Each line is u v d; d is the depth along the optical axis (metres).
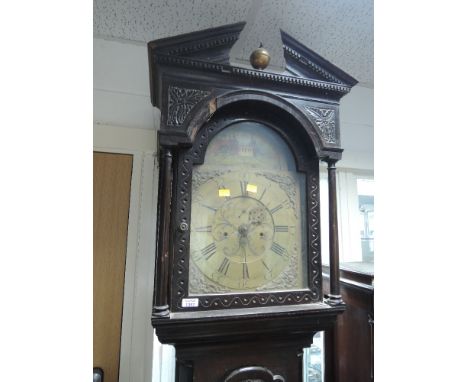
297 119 0.70
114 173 1.00
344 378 1.01
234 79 0.67
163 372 0.97
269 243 0.69
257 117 0.72
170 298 0.61
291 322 0.66
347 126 1.33
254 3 0.92
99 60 1.03
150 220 1.01
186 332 0.60
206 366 0.65
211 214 0.66
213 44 0.67
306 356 1.17
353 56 1.20
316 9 0.95
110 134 1.01
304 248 0.71
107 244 0.97
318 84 0.72
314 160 0.74
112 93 1.03
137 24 0.99
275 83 0.69
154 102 0.73
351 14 0.98
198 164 0.66
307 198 0.73
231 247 0.67
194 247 0.64
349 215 1.28
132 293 0.96
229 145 0.70
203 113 0.64
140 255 0.99
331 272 0.70
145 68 1.06
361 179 1.35
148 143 1.04
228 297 0.64
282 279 0.69
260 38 1.08
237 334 0.64
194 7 0.93
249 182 0.70
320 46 1.14
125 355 0.93
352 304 0.98
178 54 0.65
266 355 0.69
